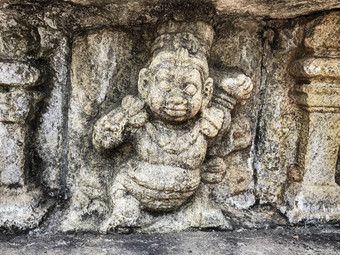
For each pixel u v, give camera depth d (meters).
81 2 1.42
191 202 1.66
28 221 1.55
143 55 1.65
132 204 1.58
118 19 1.56
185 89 1.45
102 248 1.46
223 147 1.74
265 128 1.79
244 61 1.73
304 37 1.63
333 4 1.47
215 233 1.62
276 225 1.70
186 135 1.56
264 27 1.71
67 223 1.61
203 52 1.52
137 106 1.54
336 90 1.63
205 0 1.42
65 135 1.69
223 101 1.61
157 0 1.41
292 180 1.79
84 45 1.62
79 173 1.69
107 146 1.56
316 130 1.71
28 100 1.53
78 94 1.66
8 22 1.48
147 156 1.55
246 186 1.82
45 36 1.57
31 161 1.66
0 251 1.41
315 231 1.67
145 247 1.48
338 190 1.76
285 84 1.76
